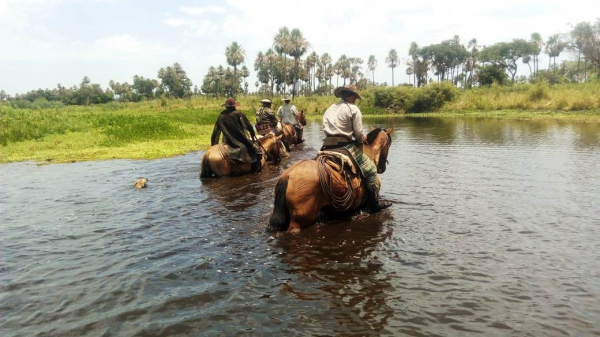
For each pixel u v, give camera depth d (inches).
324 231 226.1
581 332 130.6
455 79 4453.7
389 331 133.3
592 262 179.9
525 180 341.7
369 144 287.1
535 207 263.6
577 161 423.2
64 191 329.7
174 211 267.0
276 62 3617.1
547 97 1473.9
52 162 485.4
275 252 197.8
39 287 165.3
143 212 265.4
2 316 144.9
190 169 422.9
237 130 387.9
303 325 137.2
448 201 282.4
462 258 187.2
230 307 148.6
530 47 3499.0
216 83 3779.5
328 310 146.1
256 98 2313.0
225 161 378.0
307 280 168.6
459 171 386.3
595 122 932.0
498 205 270.2
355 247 202.4
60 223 245.9
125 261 189.0
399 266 180.1
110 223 244.1
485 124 981.8
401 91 1856.5
